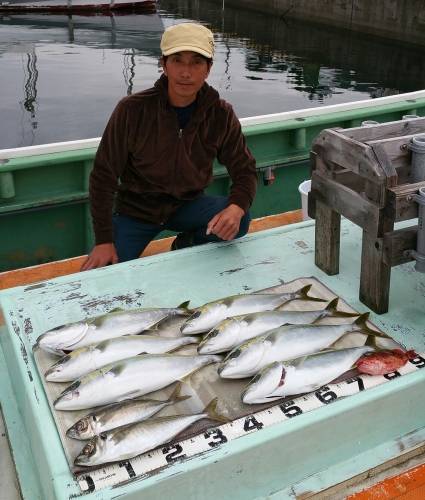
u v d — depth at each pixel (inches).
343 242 109.5
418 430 78.1
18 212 134.1
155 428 64.8
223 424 67.7
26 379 75.2
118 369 70.9
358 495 71.1
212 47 97.5
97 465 62.1
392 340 81.3
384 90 674.2
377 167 79.7
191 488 63.9
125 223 117.3
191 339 80.9
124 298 93.0
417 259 82.5
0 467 77.3
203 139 108.0
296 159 164.4
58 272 122.4
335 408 70.2
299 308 88.9
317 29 976.3
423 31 767.1
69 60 749.3
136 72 703.1
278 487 70.2
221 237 106.4
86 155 135.9
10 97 592.7
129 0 1035.9
